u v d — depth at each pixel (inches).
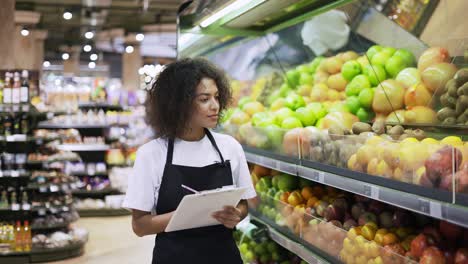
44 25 559.5
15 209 239.9
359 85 100.0
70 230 255.4
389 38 98.2
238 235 138.0
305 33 126.0
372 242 75.8
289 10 125.9
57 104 389.4
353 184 74.5
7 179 248.7
